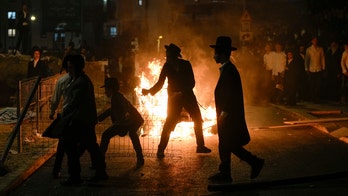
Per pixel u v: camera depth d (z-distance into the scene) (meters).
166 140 12.43
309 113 20.39
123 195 9.34
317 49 24.53
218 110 10.02
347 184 10.02
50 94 16.62
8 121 17.25
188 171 11.09
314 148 13.74
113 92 11.43
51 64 26.92
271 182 9.68
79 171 10.06
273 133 16.23
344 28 28.95
